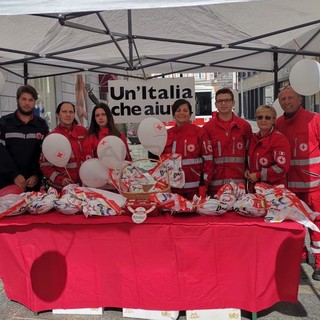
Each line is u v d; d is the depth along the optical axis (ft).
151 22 15.66
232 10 14.06
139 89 19.07
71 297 9.45
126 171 9.90
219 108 12.17
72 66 21.38
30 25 14.83
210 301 8.98
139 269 9.07
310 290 10.93
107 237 9.04
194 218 9.03
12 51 15.30
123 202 9.39
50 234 9.22
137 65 20.48
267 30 16.15
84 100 41.78
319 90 12.21
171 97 19.08
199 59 20.81
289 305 10.05
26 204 9.61
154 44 18.74
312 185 11.51
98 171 10.46
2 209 9.41
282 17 14.51
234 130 12.23
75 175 12.57
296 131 11.59
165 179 9.78
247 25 15.61
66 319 9.49
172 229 8.77
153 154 11.72
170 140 12.45
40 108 30.96
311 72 11.86
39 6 6.34
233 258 8.79
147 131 10.91
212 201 9.12
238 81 76.02
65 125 12.79
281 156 10.79
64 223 9.05
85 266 9.30
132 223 8.85
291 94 11.43
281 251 8.69
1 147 12.07
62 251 9.29
